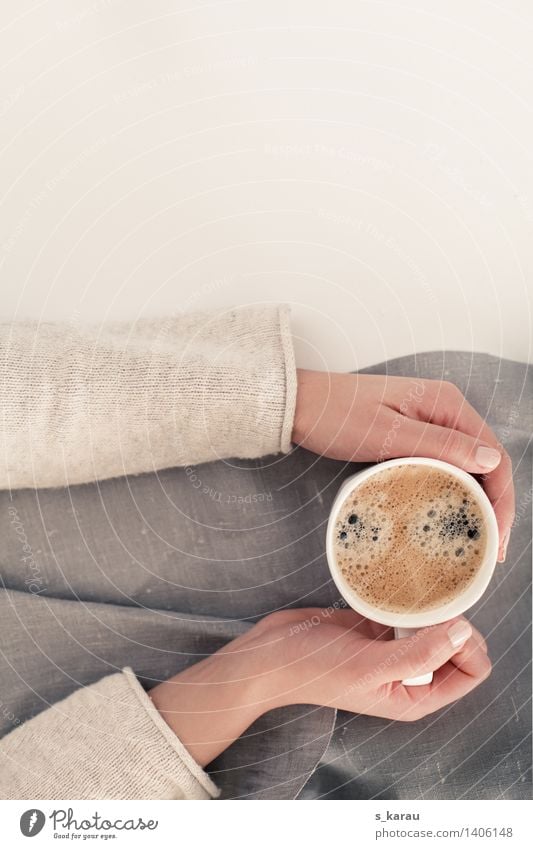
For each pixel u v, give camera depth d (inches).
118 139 32.9
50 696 28.9
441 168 33.0
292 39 33.3
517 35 33.2
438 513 25.6
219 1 33.2
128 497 30.0
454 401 27.9
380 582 25.6
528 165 32.9
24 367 27.8
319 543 29.7
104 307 32.1
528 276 32.4
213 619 29.2
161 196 32.7
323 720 27.8
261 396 27.9
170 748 26.7
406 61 33.3
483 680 29.0
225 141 33.0
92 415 28.0
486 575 25.2
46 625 29.1
